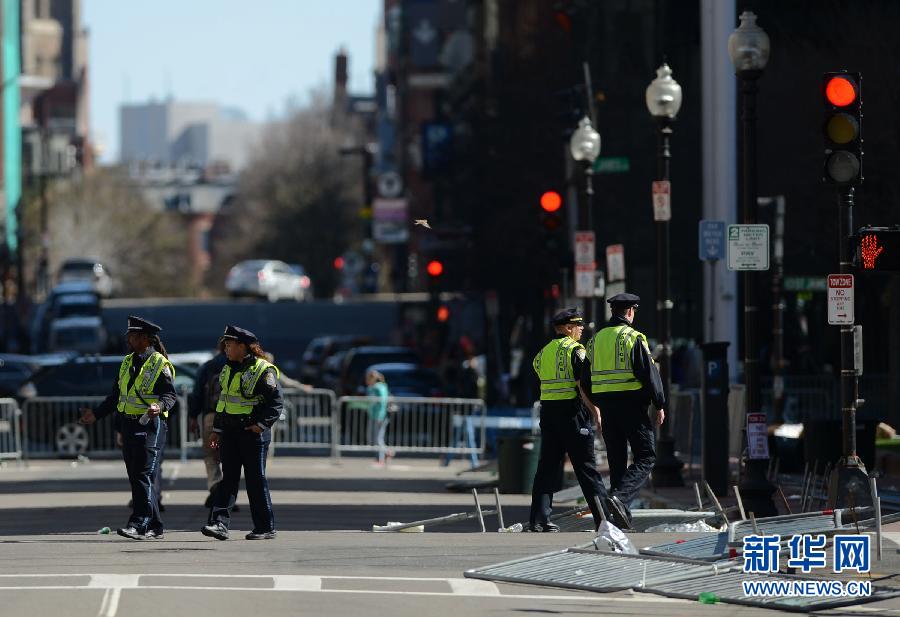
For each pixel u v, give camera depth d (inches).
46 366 4579.2
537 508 2383.1
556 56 6446.9
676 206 5743.1
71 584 1784.0
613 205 5797.2
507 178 6466.5
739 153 5206.7
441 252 6801.2
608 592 1749.5
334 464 4224.9
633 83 5846.5
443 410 4394.7
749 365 2596.0
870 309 5359.3
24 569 1931.6
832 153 2335.1
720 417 2844.5
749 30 2615.7
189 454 4434.1
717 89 5196.9
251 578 1847.9
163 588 1749.5
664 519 2421.3
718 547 2018.9
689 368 4773.6
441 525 2672.2
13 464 4259.4
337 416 4350.4
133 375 2332.7
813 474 2736.2
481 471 3769.7
